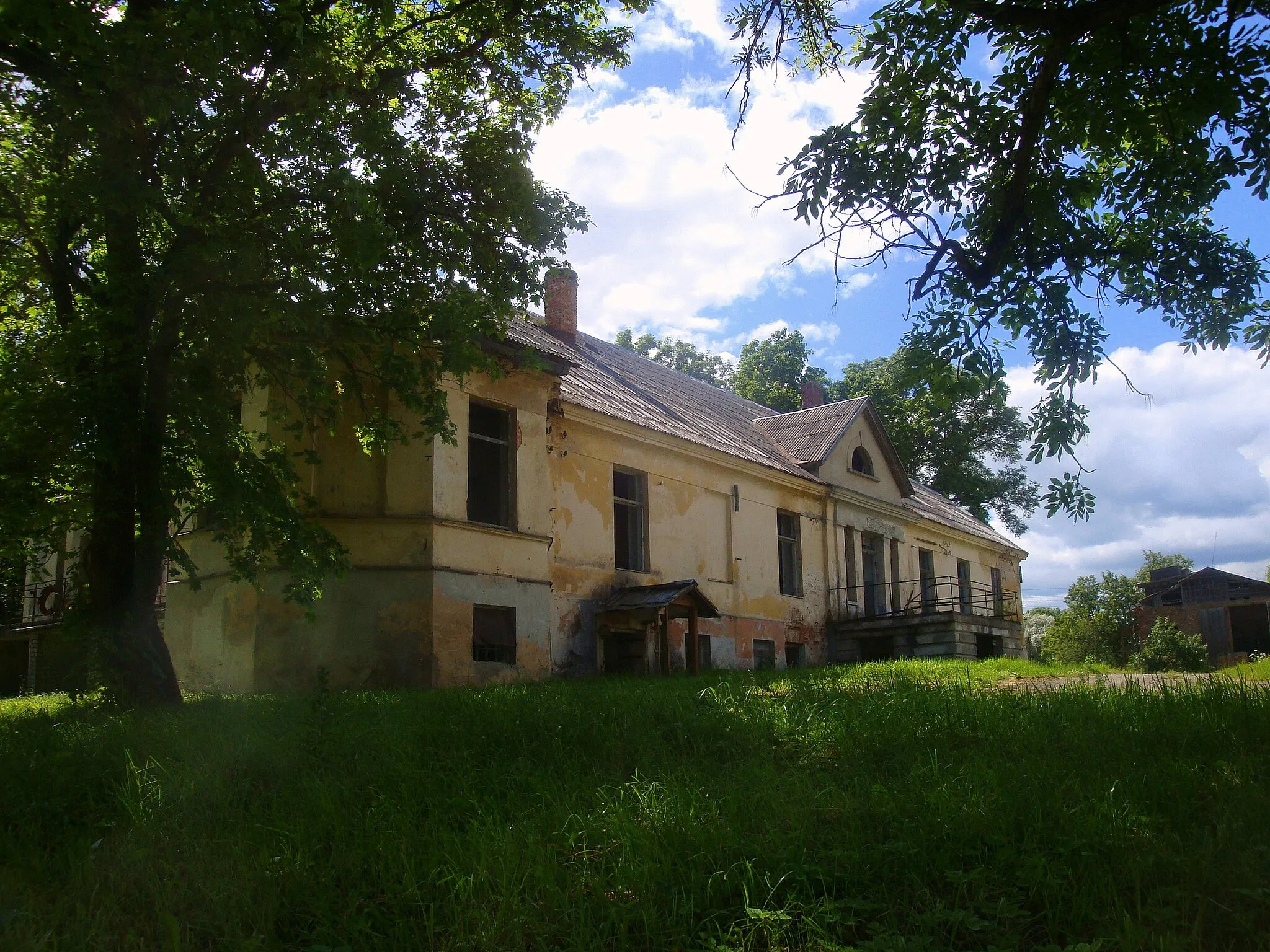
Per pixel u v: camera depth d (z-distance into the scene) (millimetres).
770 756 6602
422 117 11469
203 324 10102
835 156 9195
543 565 16734
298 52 9398
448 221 11430
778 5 9602
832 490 26141
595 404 19047
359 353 13609
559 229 11781
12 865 4617
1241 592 43531
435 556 14688
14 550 10883
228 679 14250
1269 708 7160
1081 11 8242
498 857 4312
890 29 9180
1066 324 9648
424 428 14914
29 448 9250
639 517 20141
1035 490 45500
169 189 9844
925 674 13461
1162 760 5641
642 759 6242
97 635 10055
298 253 10023
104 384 9359
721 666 21531
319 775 5867
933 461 45000
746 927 3816
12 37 8188
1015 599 37625
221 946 3760
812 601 25219
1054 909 3752
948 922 3785
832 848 4453
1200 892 3777
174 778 5586
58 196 8906
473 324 11438
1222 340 9430
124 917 3988
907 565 29938
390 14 9891
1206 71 8383
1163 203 9180
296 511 11062
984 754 6156
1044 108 8758
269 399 14609
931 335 9812
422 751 6473
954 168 9266
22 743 6957
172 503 10719
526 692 9602
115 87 8461
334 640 14172
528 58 12062
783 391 48125
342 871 4391
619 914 3850
